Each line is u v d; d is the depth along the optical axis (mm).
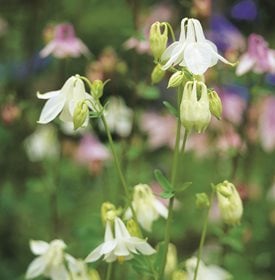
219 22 5559
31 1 6668
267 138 5914
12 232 6188
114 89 5535
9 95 5570
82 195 6152
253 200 5852
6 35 6898
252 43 4719
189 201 6301
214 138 5848
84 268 3754
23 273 5828
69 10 6844
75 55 5113
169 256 3787
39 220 6047
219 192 3361
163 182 3246
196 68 2990
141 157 6031
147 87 4910
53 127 5941
